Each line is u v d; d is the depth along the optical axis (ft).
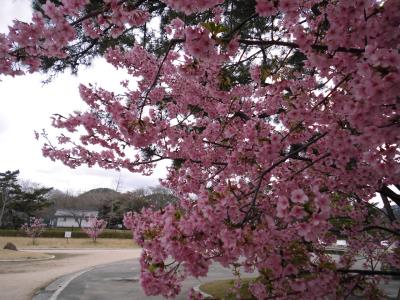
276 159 13.26
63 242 117.91
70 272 50.08
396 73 7.98
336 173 14.02
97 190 232.94
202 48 8.71
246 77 20.17
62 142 19.74
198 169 17.66
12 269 51.08
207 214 8.51
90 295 33.50
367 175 13.74
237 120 17.17
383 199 18.76
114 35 11.11
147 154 19.44
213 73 14.65
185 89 18.21
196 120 19.71
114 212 169.89
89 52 22.58
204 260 8.68
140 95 19.11
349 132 11.89
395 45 9.00
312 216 7.91
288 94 15.14
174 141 17.52
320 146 13.91
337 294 11.73
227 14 20.75
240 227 8.76
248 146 14.28
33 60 10.59
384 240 17.51
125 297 32.86
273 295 11.16
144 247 8.84
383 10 8.65
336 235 15.79
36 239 123.24
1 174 155.22
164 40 23.32
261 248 9.18
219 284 36.76
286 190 12.14
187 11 8.59
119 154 19.53
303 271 11.01
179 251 8.48
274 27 18.39
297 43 9.87
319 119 13.34
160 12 21.58
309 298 10.74
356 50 9.29
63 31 9.78
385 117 9.52
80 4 9.65
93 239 123.95
